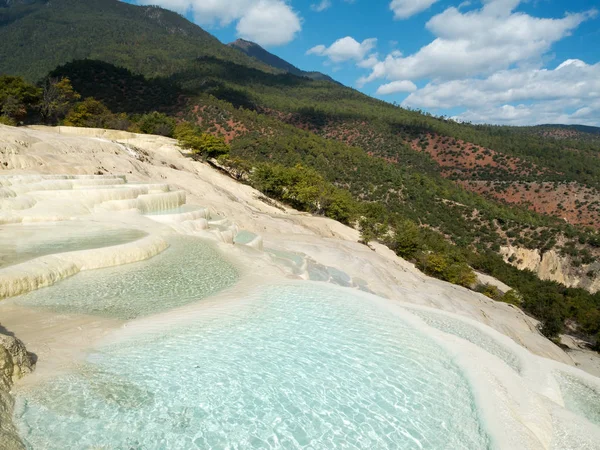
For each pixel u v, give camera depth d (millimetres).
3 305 16047
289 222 51281
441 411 12375
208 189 48156
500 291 73625
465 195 145250
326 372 13742
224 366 13383
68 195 28219
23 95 69062
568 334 65500
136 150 49438
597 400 17281
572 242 113750
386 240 69500
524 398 14484
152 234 26625
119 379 11977
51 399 10586
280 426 10789
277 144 156125
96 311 16781
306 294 21750
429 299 35438
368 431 11016
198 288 20938
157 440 9734
